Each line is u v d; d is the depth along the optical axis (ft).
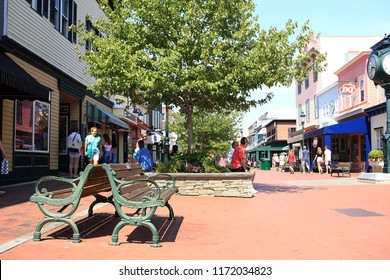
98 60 40.14
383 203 33.24
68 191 19.66
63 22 57.11
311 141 111.55
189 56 39.27
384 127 77.56
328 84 116.26
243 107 46.11
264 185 53.31
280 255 16.38
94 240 18.43
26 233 19.27
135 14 41.19
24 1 42.63
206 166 39.11
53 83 52.06
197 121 128.47
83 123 65.31
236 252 16.80
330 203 33.17
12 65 37.35
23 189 37.24
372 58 58.29
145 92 41.98
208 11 39.37
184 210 28.48
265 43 39.83
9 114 41.04
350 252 16.88
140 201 18.60
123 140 100.58
